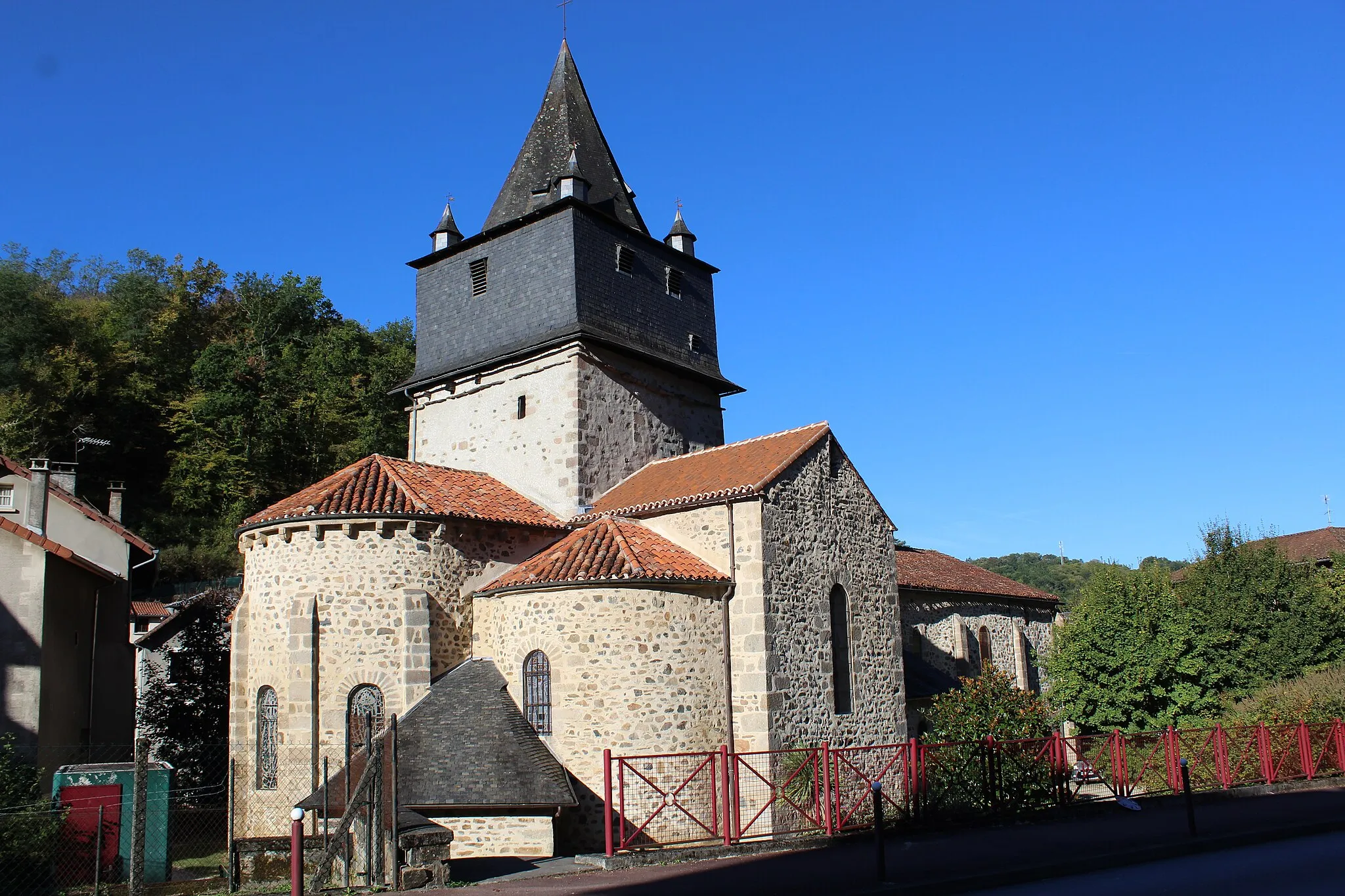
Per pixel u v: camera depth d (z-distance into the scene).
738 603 20.42
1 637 22.00
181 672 28.11
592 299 25.34
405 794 16.81
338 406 55.78
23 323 51.84
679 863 15.48
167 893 14.64
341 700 19.53
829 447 23.41
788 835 17.41
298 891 11.45
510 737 18.28
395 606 19.91
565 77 29.00
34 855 14.57
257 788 19.97
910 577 31.06
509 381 25.86
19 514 30.38
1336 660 32.00
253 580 21.11
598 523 21.89
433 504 20.91
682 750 19.19
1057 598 37.56
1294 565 34.72
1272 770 23.81
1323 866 14.00
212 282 69.06
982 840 16.89
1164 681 28.92
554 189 26.31
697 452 26.31
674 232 29.50
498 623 20.47
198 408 52.97
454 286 27.89
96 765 17.03
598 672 19.06
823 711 21.30
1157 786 23.20
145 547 31.12
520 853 16.98
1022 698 22.97
